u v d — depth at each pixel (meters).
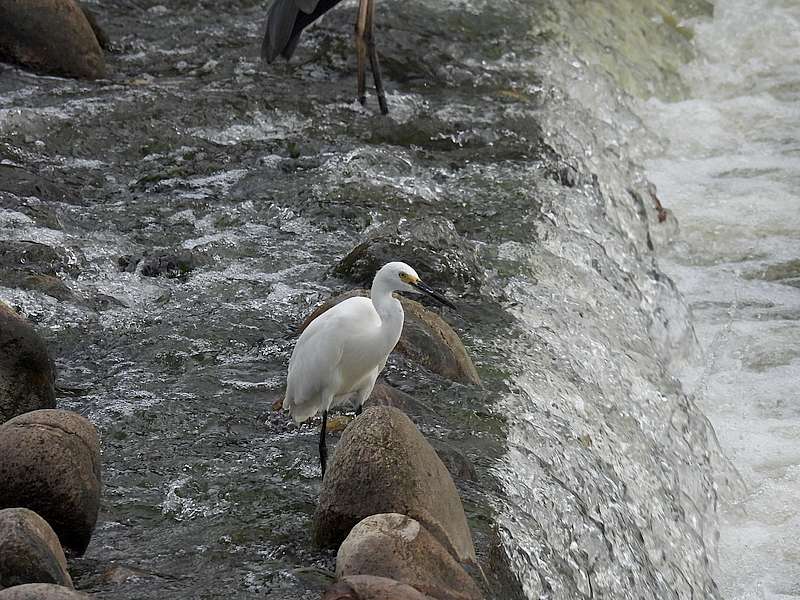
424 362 11.26
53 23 18.81
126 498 9.01
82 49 19.02
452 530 8.11
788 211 18.84
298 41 19.48
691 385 14.79
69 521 8.00
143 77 19.33
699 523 11.96
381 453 8.05
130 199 15.54
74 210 15.02
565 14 22.91
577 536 9.63
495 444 10.14
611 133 19.89
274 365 11.44
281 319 12.45
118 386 10.95
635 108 21.91
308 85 19.23
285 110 18.20
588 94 20.89
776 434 13.78
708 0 26.12
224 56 20.19
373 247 13.34
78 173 16.06
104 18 21.41
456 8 22.12
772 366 15.13
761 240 18.11
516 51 21.08
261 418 10.37
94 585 7.75
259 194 15.69
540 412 11.04
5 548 6.92
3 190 14.96
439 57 20.38
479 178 16.67
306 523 8.68
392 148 17.34
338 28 20.94
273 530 8.58
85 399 10.66
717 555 11.91
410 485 8.01
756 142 21.53
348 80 19.55
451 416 10.55
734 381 14.89
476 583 7.89
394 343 9.12
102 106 17.80
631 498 11.08
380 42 20.50
